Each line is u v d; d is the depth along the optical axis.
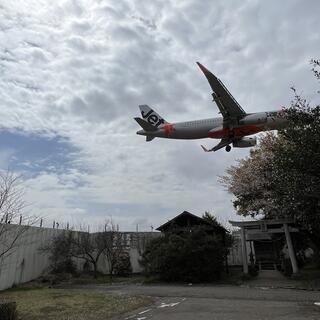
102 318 9.60
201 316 9.10
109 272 27.84
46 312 10.69
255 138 23.19
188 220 24.95
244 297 13.17
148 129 26.19
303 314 9.05
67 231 27.77
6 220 17.16
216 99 21.58
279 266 25.27
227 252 24.09
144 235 29.88
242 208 25.88
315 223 17.08
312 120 15.34
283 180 16.83
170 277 21.73
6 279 20.72
